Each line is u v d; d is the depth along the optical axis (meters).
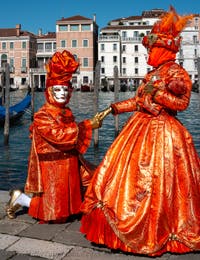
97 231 3.30
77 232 3.81
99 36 70.81
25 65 76.31
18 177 11.73
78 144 3.79
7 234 3.80
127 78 71.06
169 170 3.26
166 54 3.53
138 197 3.25
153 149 3.32
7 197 5.05
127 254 3.26
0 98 30.62
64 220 4.01
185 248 3.19
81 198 4.07
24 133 20.62
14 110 24.08
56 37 73.06
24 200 4.13
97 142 16.33
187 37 67.44
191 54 67.81
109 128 22.78
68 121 3.86
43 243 3.58
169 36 3.52
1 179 11.48
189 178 3.30
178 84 3.29
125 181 3.31
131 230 3.15
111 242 3.22
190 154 3.40
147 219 3.17
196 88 55.12
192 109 35.41
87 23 72.00
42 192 3.91
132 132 3.47
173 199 3.23
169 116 3.46
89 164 4.25
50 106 3.85
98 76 17.50
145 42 3.64
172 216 3.22
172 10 3.57
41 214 3.94
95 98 17.55
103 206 3.29
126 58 71.56
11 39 76.06
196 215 3.26
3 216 4.28
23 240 3.65
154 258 3.18
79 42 72.44
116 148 3.50
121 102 3.84
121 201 3.27
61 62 3.85
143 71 71.38
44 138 3.80
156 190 3.22
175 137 3.35
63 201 3.90
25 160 14.19
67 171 3.91
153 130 3.38
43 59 79.44
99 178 3.46
